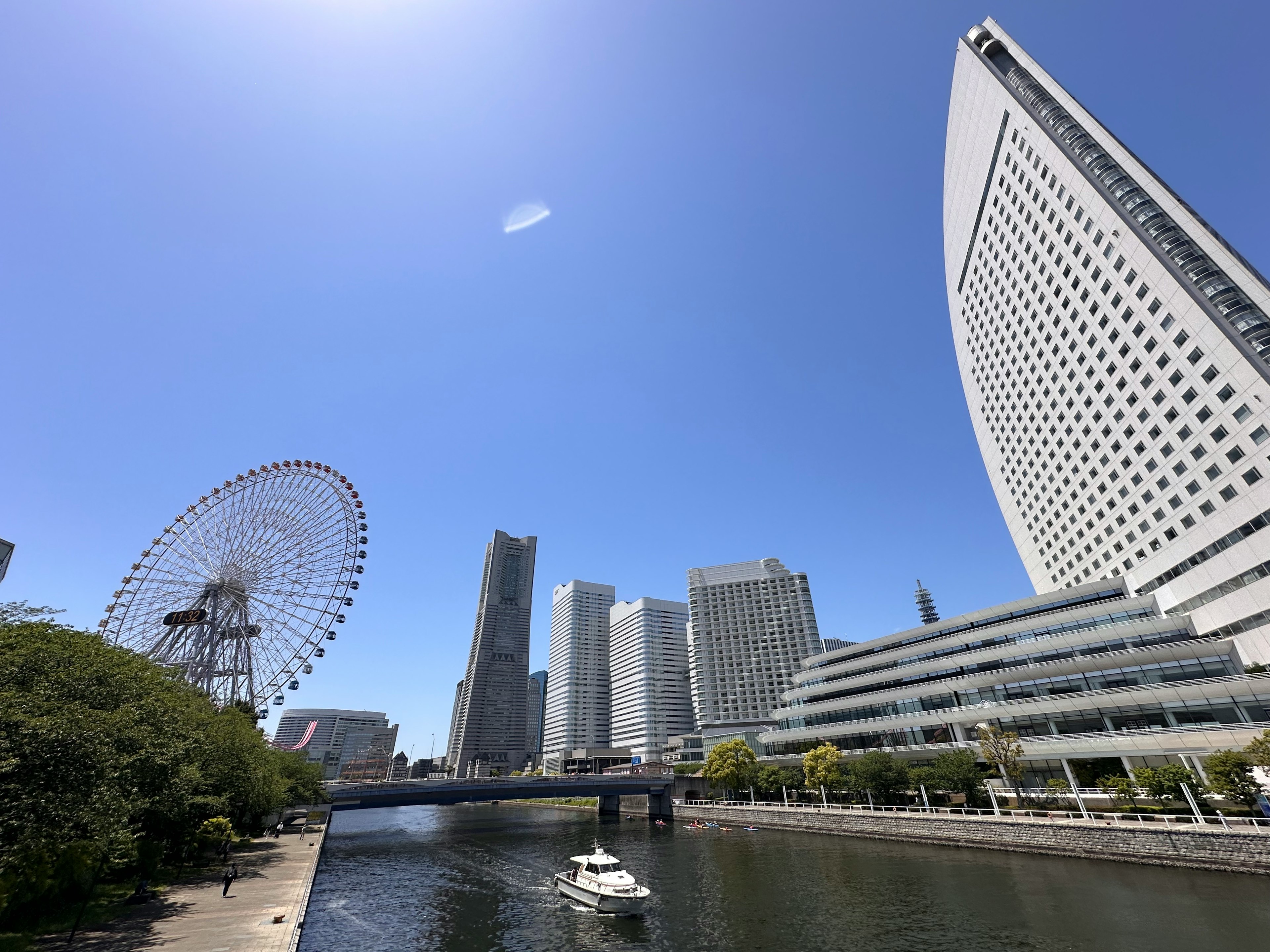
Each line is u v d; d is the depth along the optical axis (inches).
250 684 2696.9
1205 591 2628.0
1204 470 2637.8
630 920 1556.3
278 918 1160.8
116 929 1075.3
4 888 917.8
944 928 1343.5
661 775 4581.7
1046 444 3927.2
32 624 1175.6
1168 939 1174.3
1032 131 3700.8
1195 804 1838.1
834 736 3993.6
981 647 3437.5
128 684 1246.9
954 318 5260.8
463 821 4879.4
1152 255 2888.8
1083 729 2731.3
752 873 2062.0
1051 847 2003.0
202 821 2017.7
